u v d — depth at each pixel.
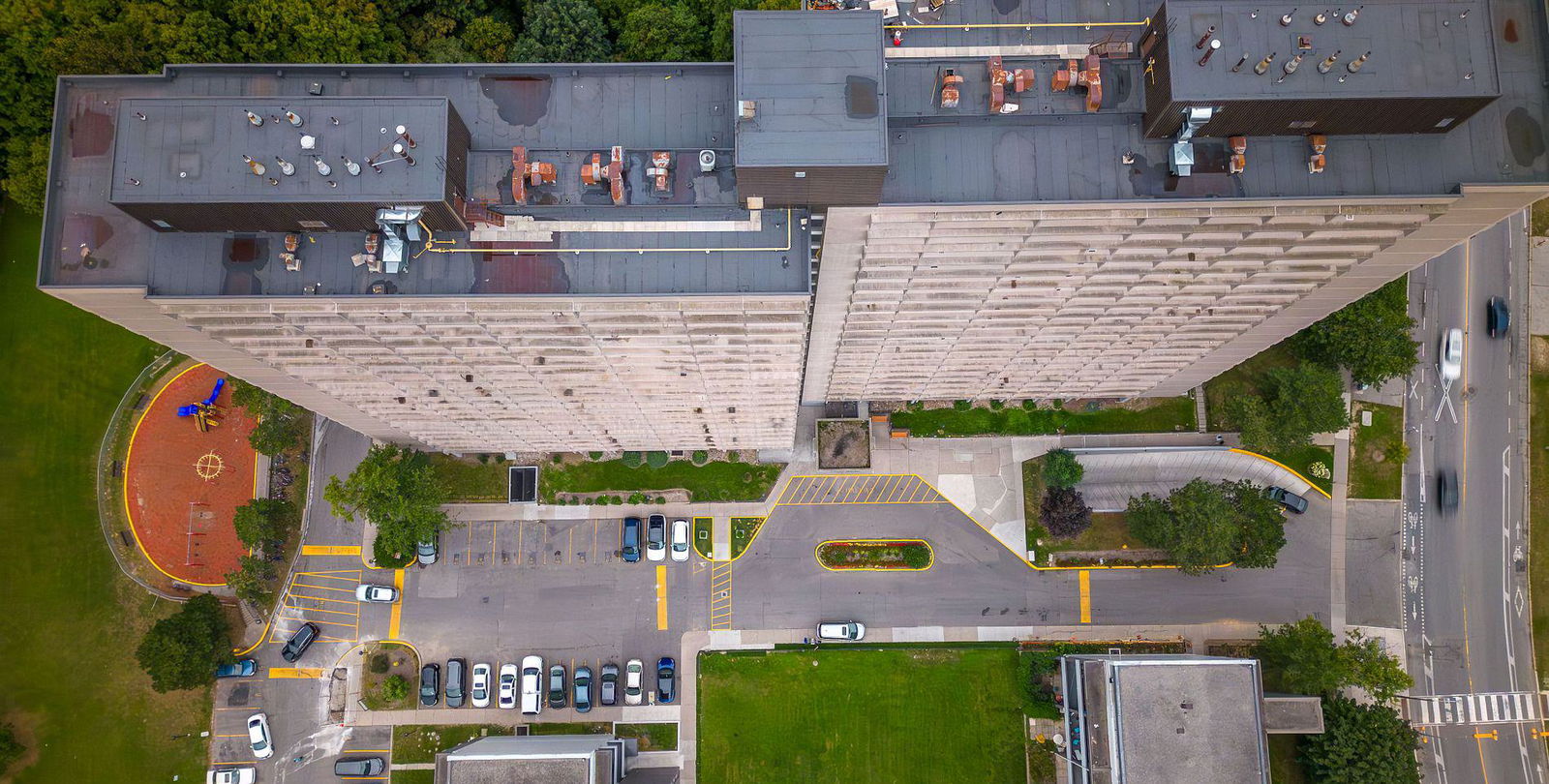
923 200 46.56
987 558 84.38
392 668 81.81
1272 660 80.25
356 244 47.38
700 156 46.41
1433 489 83.75
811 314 59.62
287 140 43.75
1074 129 47.41
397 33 74.75
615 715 81.12
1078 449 84.31
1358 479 84.25
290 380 61.72
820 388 80.50
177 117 43.72
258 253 47.06
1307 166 47.25
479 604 83.06
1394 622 82.50
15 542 79.19
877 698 81.44
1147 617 83.00
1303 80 43.59
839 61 43.16
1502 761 80.19
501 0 81.12
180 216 44.72
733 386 62.78
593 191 47.62
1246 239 50.09
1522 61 47.28
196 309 47.50
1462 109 44.34
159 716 79.12
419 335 51.88
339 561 82.81
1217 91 43.53
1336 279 55.66
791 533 84.94
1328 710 75.50
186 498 81.12
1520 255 84.94
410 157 43.56
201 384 82.25
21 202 72.19
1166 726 68.62
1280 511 81.56
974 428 86.81
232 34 69.25
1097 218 47.62
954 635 83.00
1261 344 69.88
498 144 48.59
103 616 79.25
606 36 78.44
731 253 47.16
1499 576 82.69
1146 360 72.38
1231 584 83.38
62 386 80.81
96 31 65.75
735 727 81.12
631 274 47.06
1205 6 44.44
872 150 42.06
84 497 80.12
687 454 86.12
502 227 47.22
